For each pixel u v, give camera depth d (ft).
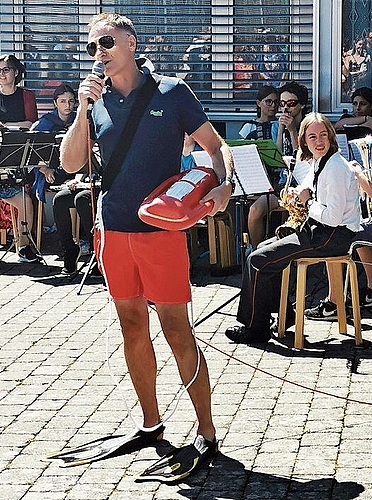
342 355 20.27
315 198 21.01
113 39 14.52
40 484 14.73
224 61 32.53
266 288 20.93
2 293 25.86
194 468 14.94
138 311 15.56
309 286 25.68
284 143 28.37
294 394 18.06
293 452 15.56
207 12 32.48
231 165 15.06
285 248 20.74
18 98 31.83
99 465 15.35
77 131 15.17
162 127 14.70
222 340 21.38
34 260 29.25
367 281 24.26
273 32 32.24
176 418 17.08
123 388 18.63
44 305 24.63
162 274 14.84
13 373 19.57
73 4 32.94
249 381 18.78
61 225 27.25
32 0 33.01
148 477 14.83
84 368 19.80
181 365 15.24
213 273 27.22
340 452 15.51
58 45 33.22
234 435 16.26
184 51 32.71
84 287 26.32
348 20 31.58
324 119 20.84
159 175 14.83
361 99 29.17
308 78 32.30
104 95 14.98
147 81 14.83
